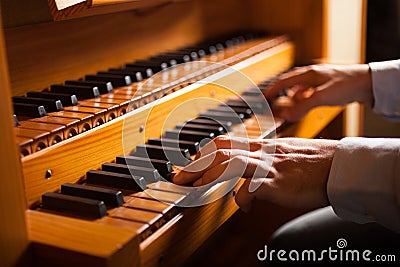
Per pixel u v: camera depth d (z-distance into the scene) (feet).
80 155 2.45
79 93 3.01
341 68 3.95
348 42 5.97
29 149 2.22
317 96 3.89
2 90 1.81
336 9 5.44
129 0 3.16
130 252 1.87
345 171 2.44
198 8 4.87
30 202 2.19
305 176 2.48
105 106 2.77
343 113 5.37
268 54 4.44
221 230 5.62
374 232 3.08
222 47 4.57
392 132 6.01
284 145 2.60
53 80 3.25
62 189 2.30
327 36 5.16
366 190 2.42
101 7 2.92
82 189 2.26
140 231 2.01
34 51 3.08
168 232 2.16
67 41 3.34
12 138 1.83
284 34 5.25
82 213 2.13
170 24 4.49
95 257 1.77
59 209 2.17
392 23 6.01
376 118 5.98
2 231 1.80
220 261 5.46
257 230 5.66
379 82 3.87
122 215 2.13
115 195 2.21
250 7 5.35
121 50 3.90
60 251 1.83
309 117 4.26
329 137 5.41
